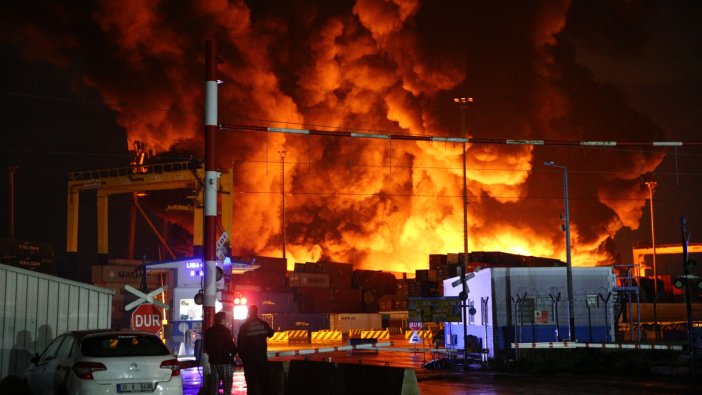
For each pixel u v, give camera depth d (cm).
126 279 5250
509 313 3238
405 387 1221
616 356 2678
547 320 3244
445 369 2905
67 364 1385
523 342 3212
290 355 3591
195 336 3125
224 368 1533
